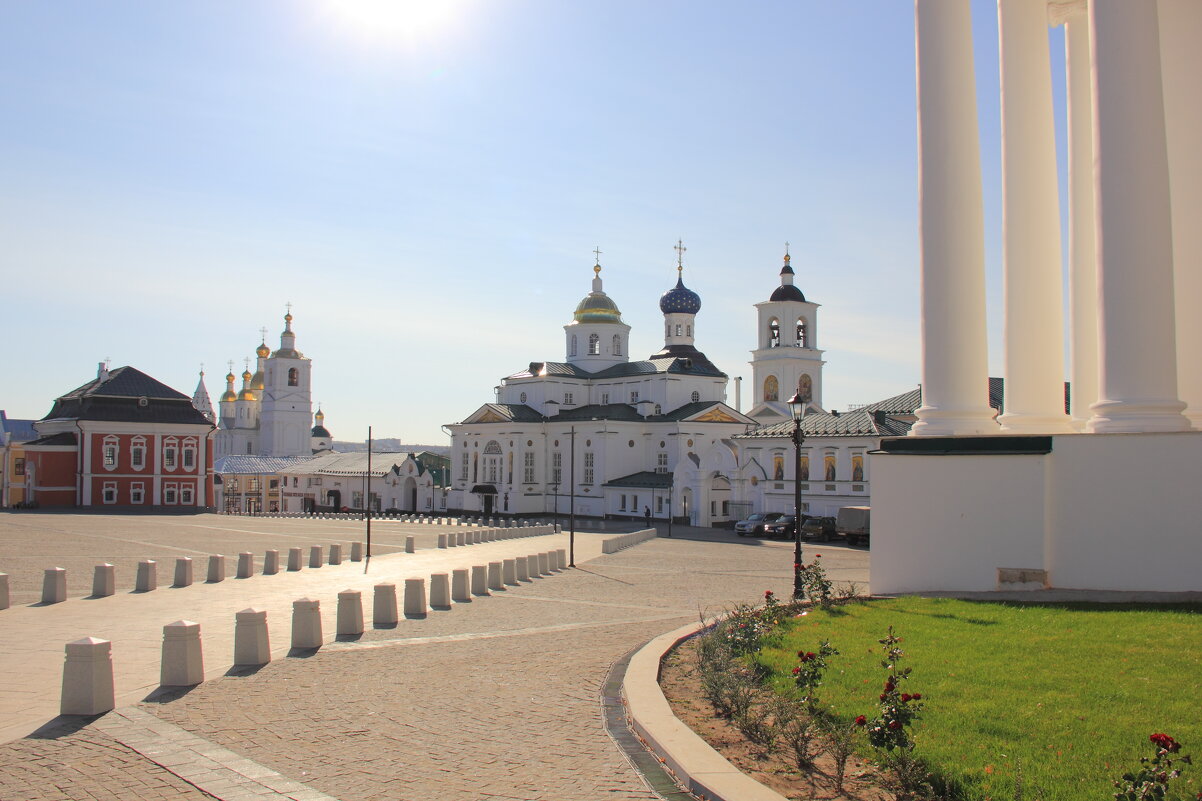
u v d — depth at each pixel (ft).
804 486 248.93
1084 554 71.20
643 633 70.54
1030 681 43.42
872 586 80.43
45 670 55.01
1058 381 83.46
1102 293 69.36
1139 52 67.56
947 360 79.97
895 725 32.19
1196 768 31.68
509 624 75.51
